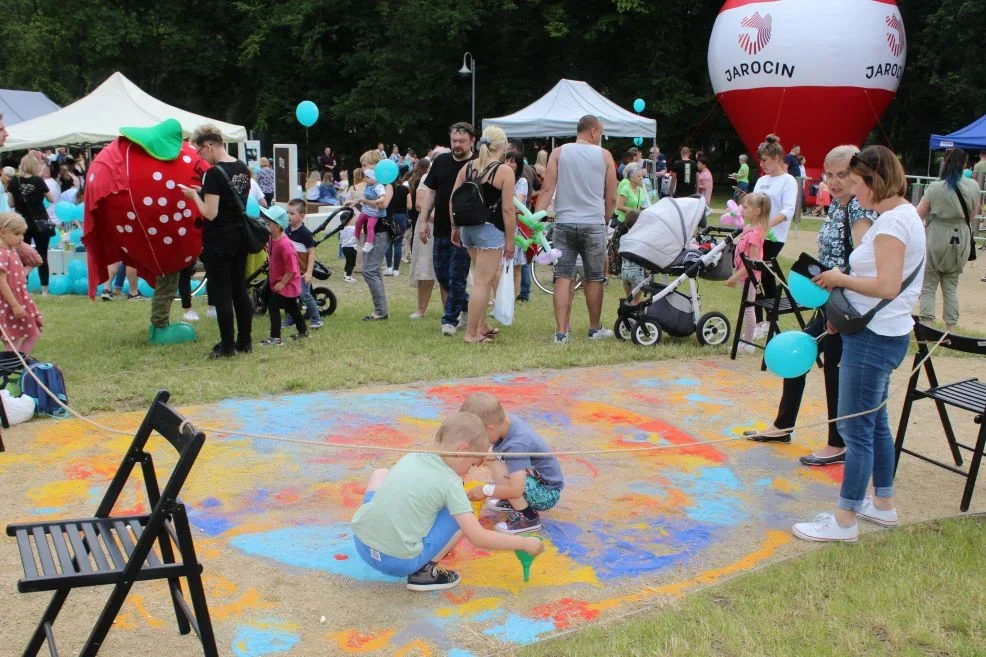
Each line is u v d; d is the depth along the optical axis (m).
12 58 44.56
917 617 3.53
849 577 3.93
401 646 3.36
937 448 5.82
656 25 36.88
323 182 20.48
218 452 5.41
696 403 6.70
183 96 42.94
